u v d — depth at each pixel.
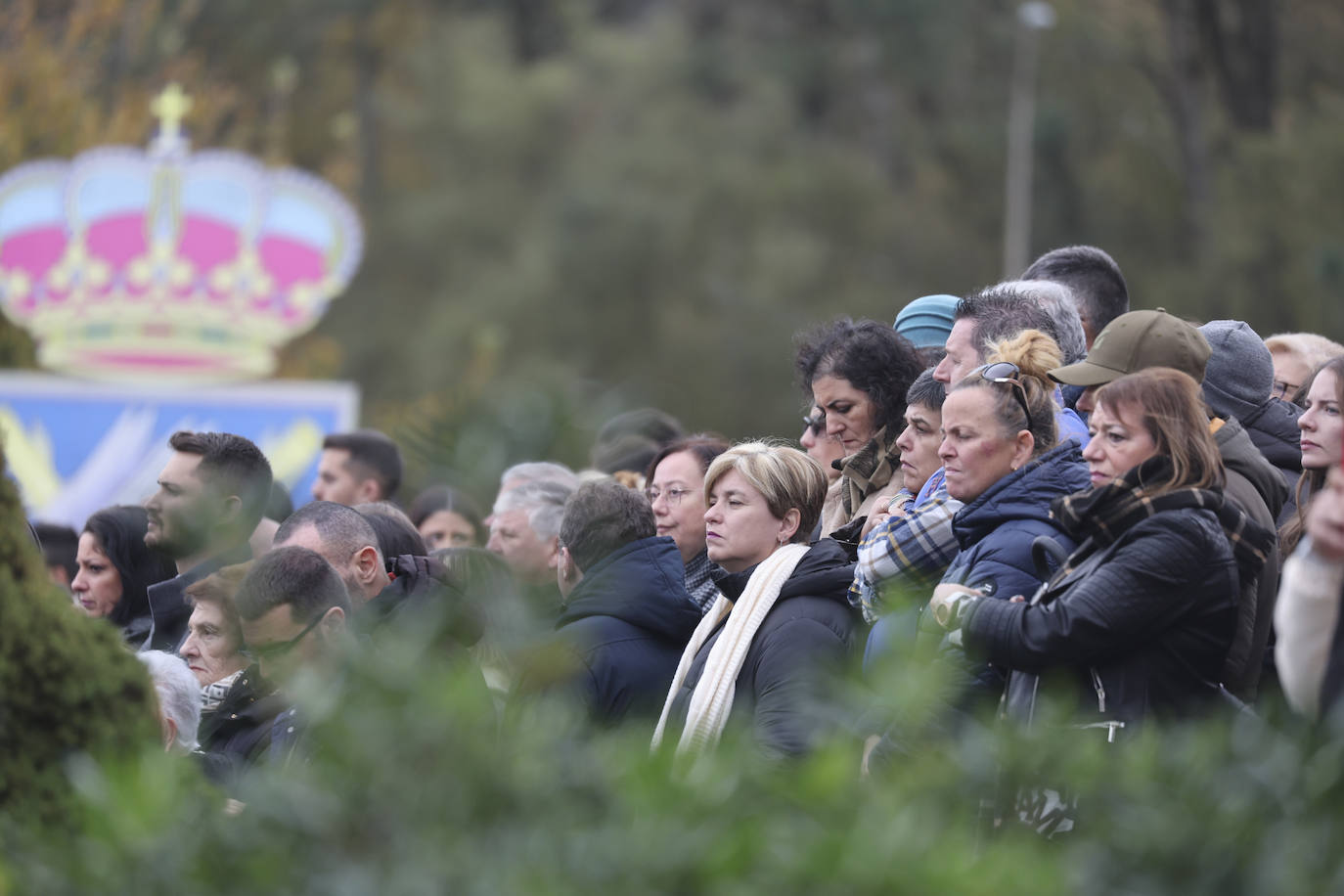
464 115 126.88
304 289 46.53
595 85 128.25
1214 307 100.44
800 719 12.12
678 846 7.23
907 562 13.10
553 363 110.25
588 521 14.56
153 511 14.38
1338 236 99.00
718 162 121.00
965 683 11.74
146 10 73.19
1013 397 12.78
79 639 10.03
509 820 7.57
